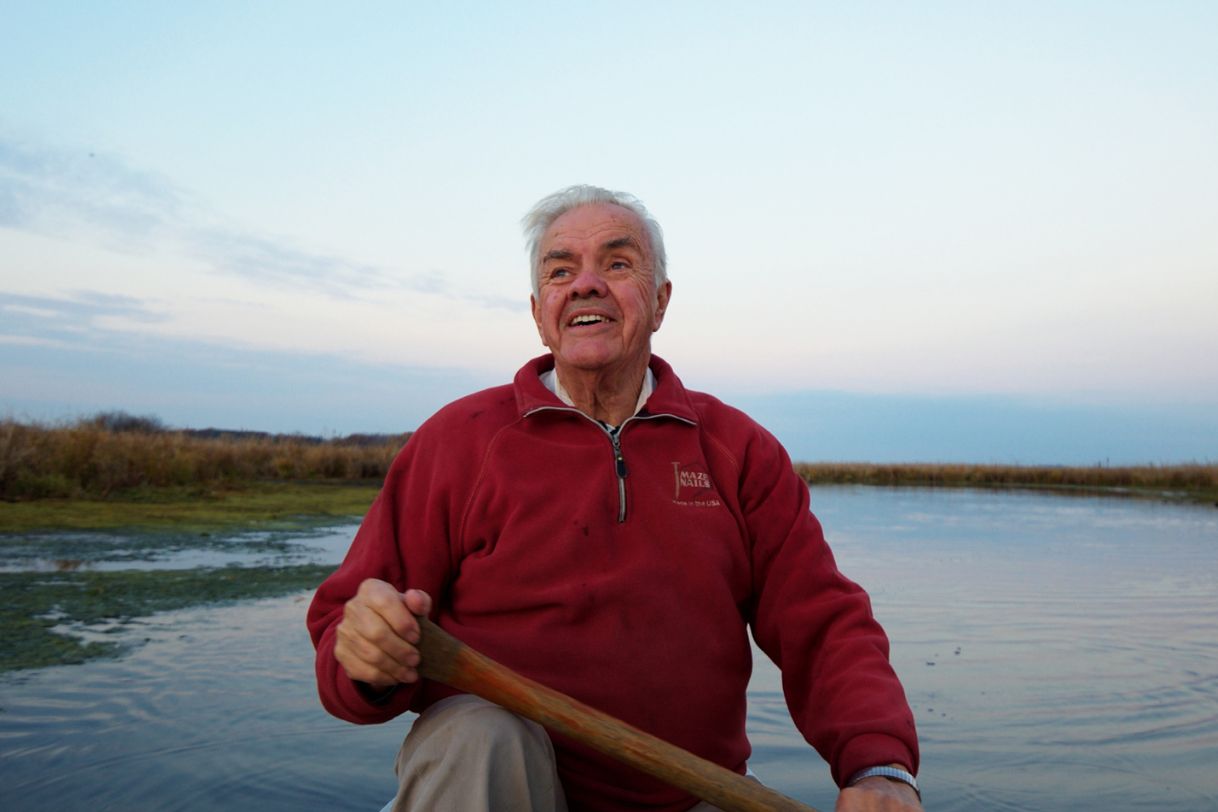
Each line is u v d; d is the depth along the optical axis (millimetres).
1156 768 3203
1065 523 14258
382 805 2771
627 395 2295
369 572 2027
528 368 2295
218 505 12359
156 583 6453
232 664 4320
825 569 2191
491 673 1648
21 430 12656
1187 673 4527
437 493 2109
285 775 2992
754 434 2303
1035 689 4238
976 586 7355
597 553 2043
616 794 1937
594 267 2246
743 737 2150
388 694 1718
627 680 1974
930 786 3029
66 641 4707
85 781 2887
